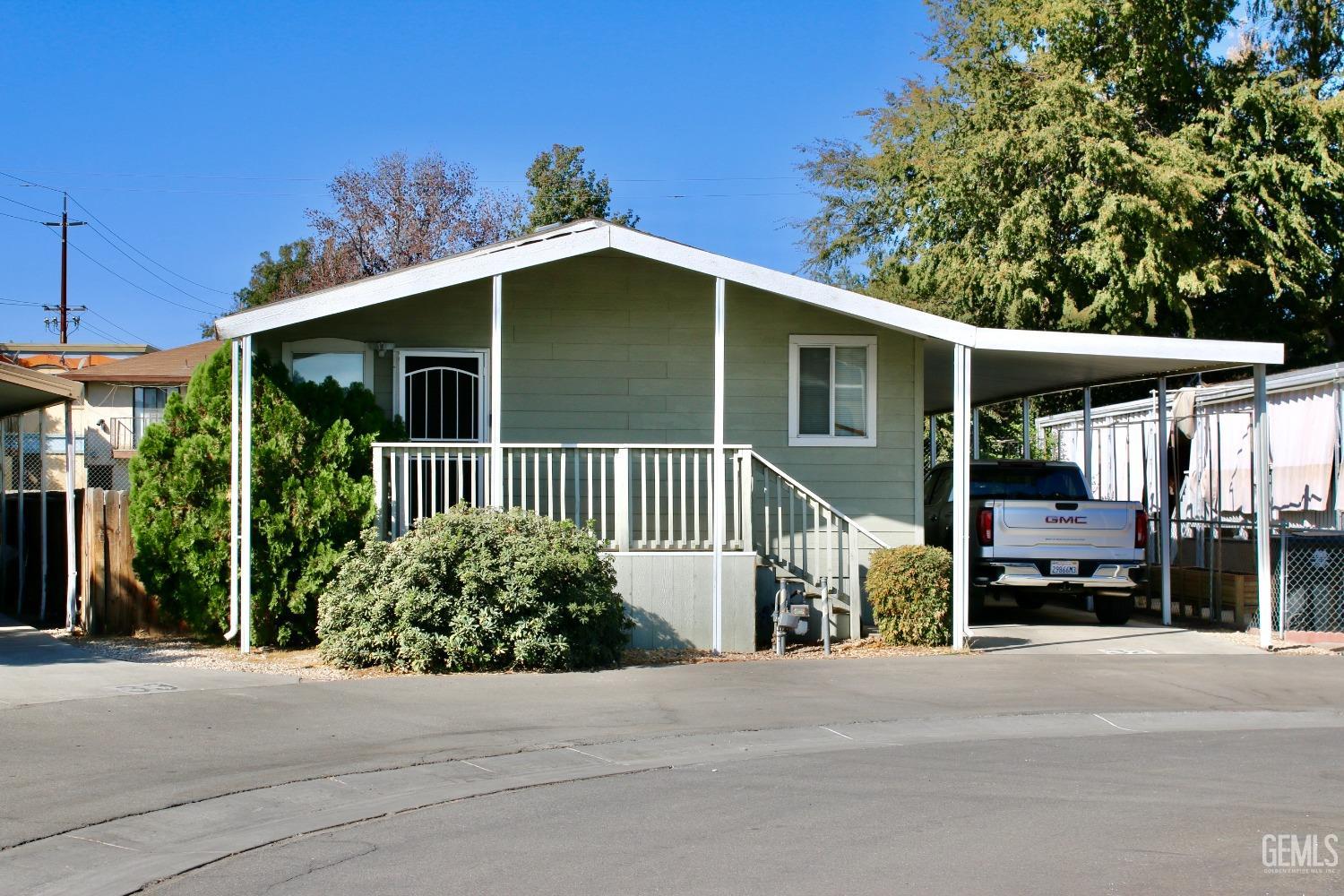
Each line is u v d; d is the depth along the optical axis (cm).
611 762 776
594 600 1107
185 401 1262
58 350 3509
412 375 1400
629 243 1223
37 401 1509
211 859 573
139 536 1230
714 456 1243
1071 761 781
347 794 690
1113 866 557
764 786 713
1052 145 2378
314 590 1178
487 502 1234
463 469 1396
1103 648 1278
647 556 1238
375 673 1067
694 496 1364
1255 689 1038
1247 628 1431
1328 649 1274
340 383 1388
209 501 1227
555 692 991
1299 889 527
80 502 1458
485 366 1413
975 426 2136
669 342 1441
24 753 760
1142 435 1873
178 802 664
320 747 794
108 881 541
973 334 1269
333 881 542
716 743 830
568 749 804
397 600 1070
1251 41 2720
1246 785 715
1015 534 1408
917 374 1461
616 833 614
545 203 4553
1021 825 626
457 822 639
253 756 766
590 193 4575
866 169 3678
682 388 1441
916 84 3341
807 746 825
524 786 714
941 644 1270
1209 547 1644
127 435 3388
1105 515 1420
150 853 581
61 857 573
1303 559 1365
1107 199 2298
